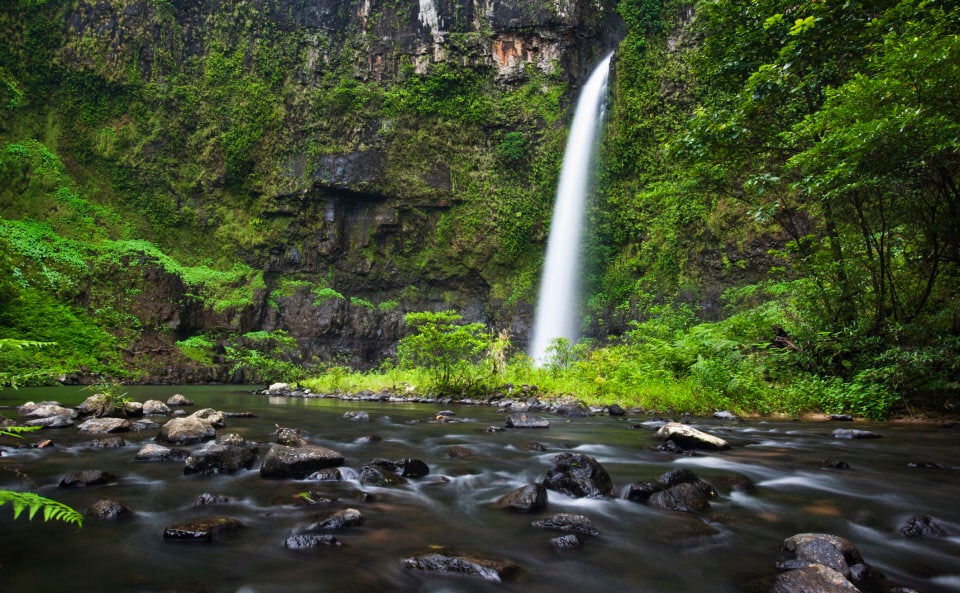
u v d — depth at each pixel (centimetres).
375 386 1581
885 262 1020
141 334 2936
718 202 2806
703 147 1147
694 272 2917
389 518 324
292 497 360
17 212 3109
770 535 303
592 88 3703
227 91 3725
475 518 328
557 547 280
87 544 268
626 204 3412
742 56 1223
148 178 3572
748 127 1115
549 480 403
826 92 863
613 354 1327
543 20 3688
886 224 999
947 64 693
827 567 235
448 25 3759
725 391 1027
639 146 3425
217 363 3038
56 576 228
